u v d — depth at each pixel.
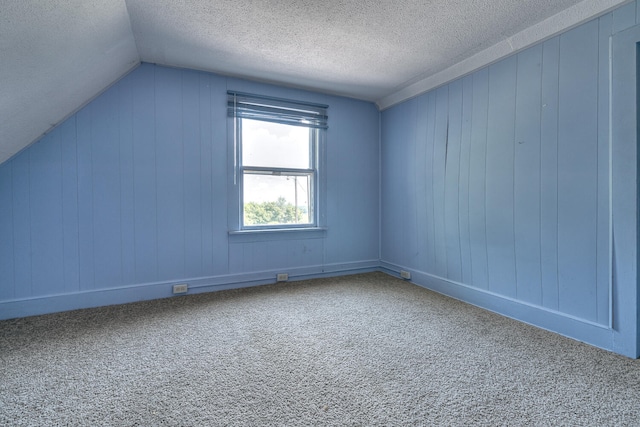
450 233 2.81
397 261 3.48
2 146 2.04
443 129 2.87
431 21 2.03
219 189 2.93
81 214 2.45
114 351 1.76
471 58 2.52
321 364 1.63
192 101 2.80
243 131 3.04
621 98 1.70
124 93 2.56
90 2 1.52
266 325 2.14
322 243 3.44
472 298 2.61
